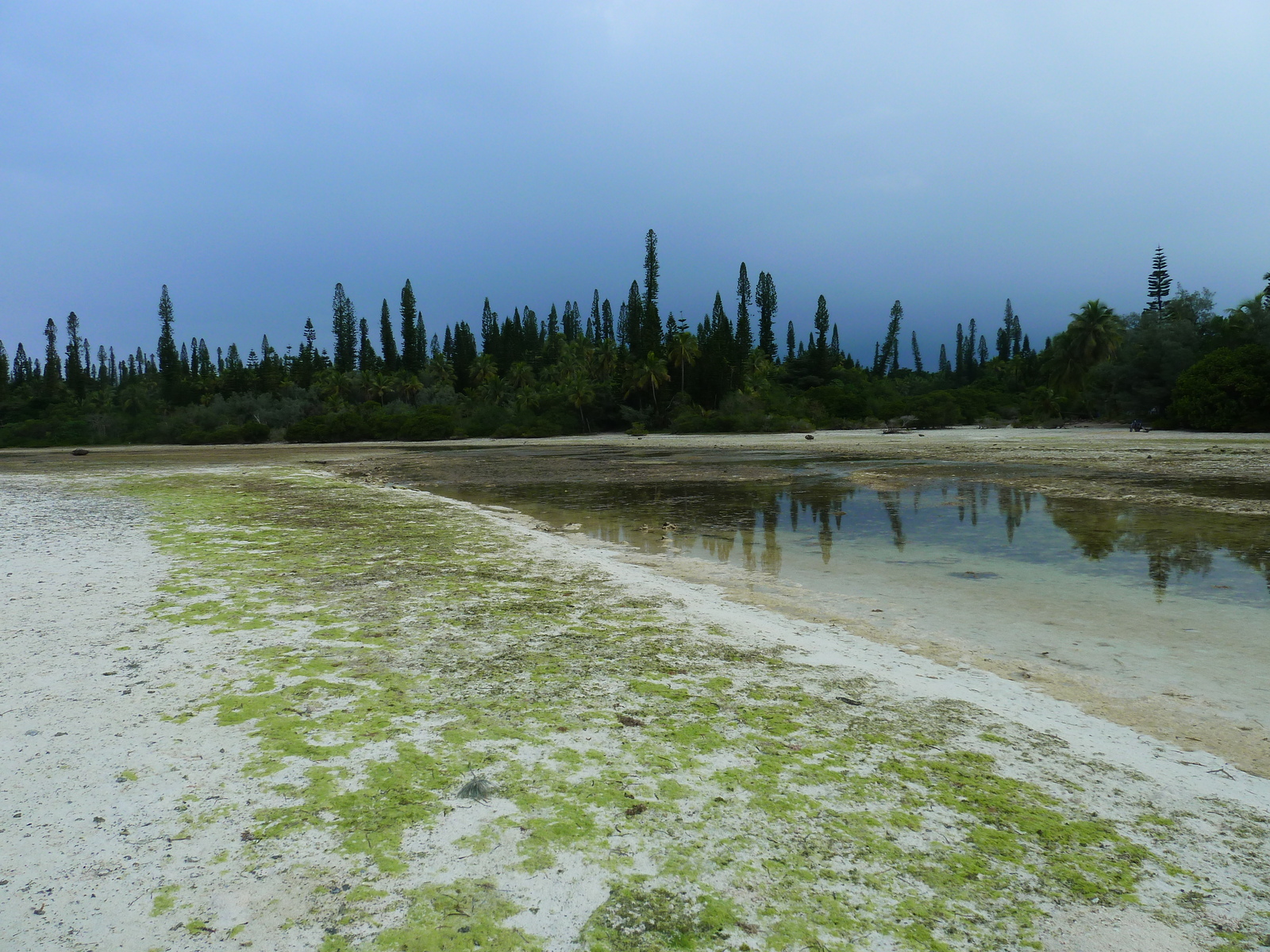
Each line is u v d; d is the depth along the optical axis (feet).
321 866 9.61
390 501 60.90
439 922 8.50
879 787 12.17
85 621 22.07
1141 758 13.89
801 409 252.21
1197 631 24.07
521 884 9.29
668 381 254.68
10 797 11.39
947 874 9.70
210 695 15.90
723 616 24.27
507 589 27.45
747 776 12.45
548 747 13.46
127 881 9.28
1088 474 78.02
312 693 16.11
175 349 342.64
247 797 11.41
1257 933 8.57
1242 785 12.87
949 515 52.16
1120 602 27.94
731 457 124.77
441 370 333.62
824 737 14.28
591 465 113.70
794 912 8.81
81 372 344.69
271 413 273.95
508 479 90.63
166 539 39.06
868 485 73.82
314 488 73.97
